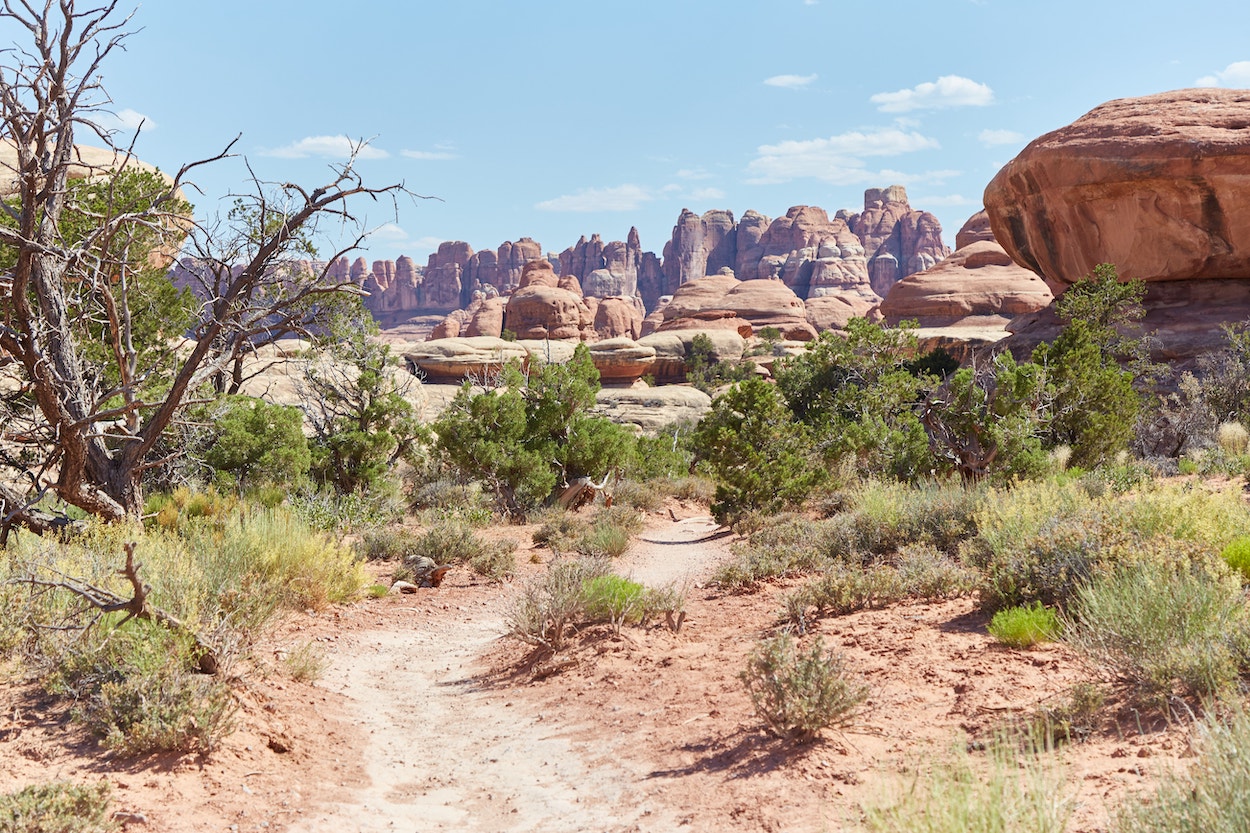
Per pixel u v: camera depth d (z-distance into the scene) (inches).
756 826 168.4
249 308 512.7
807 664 213.2
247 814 187.2
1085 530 316.5
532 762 237.8
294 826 183.9
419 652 406.0
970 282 4220.0
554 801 203.9
